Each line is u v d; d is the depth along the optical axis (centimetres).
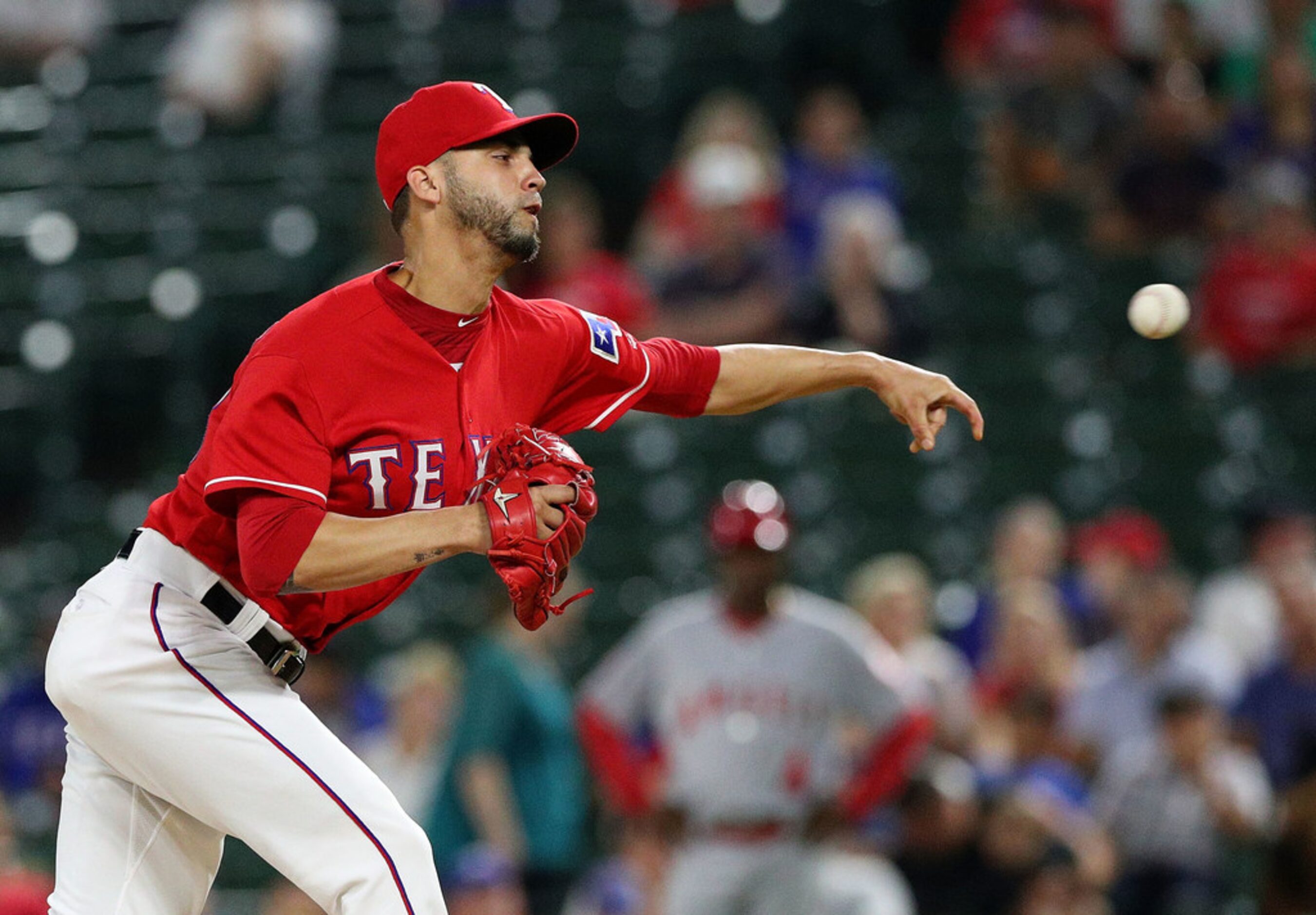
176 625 1350
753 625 2683
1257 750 2934
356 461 1298
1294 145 4322
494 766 2805
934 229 4334
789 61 4591
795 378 1516
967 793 2697
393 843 1311
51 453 4131
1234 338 3891
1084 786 2941
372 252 4081
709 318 3816
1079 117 4238
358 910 1295
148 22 5097
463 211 1313
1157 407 3797
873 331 3784
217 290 4278
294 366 1275
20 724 3269
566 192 3962
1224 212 4128
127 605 1356
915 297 3859
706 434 3753
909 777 2680
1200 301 3941
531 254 1338
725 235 3841
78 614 1373
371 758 3077
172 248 4412
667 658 2706
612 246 4525
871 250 3806
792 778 2645
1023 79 4319
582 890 2998
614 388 1464
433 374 1316
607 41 4788
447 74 4828
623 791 2719
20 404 4178
